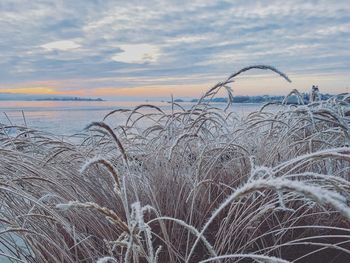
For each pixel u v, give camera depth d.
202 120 3.79
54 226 2.78
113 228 2.94
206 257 2.70
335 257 2.70
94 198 3.20
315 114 3.33
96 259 2.62
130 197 3.24
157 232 2.99
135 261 1.93
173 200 3.16
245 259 2.64
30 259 2.83
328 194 1.18
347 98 4.51
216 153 3.53
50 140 3.94
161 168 3.50
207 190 3.20
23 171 3.18
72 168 3.53
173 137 3.91
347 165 3.43
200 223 2.93
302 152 3.45
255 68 3.17
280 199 1.75
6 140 3.89
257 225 2.73
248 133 3.96
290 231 2.89
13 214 2.91
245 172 3.39
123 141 4.12
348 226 2.85
